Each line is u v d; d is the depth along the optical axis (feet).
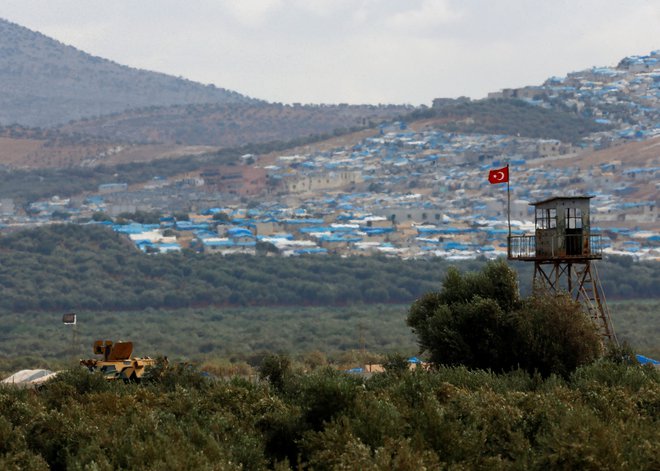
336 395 334.03
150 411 354.33
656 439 287.48
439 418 304.91
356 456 268.21
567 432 286.46
